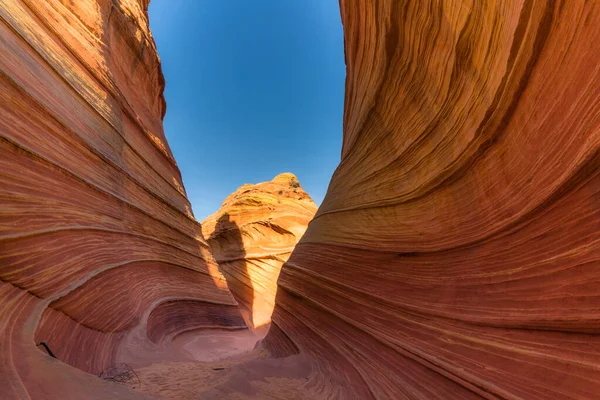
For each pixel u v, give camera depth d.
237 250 30.34
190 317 12.55
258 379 5.66
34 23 6.68
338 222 7.96
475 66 3.73
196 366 7.07
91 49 9.13
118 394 2.54
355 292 6.19
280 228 28.84
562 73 2.46
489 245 3.60
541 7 2.50
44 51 6.66
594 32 2.14
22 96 5.27
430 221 4.77
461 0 3.87
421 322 4.41
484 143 3.57
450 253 4.29
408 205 5.46
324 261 7.77
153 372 6.06
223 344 13.35
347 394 4.81
